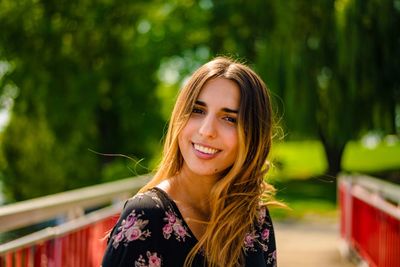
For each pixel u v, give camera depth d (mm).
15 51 23109
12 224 3441
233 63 1925
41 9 23203
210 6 25500
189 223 1799
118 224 1702
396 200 7121
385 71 21000
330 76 21062
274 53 20703
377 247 6816
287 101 20656
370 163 31906
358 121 21359
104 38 23844
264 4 22062
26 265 3469
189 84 1896
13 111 22875
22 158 22734
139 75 25375
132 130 26297
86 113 23078
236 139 1857
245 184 1943
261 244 2031
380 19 20609
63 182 22844
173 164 1934
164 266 1694
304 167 31828
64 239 4012
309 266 8398
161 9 26516
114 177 23062
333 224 13172
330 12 20656
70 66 23250
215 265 1791
